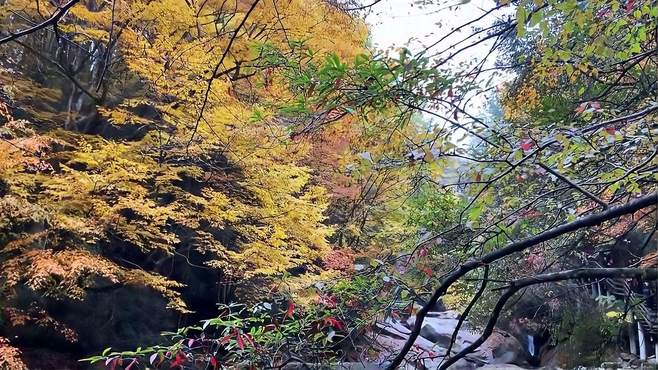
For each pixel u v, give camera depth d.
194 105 4.54
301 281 5.41
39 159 4.69
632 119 1.76
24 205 4.59
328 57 1.48
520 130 1.87
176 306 5.70
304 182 5.61
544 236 1.30
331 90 1.52
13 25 5.78
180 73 4.56
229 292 7.29
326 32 3.91
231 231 6.65
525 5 1.62
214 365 1.67
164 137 5.27
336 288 1.92
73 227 4.63
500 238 2.01
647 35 2.21
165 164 5.14
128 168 4.91
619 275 1.19
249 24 3.78
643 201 1.18
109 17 4.79
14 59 6.08
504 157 1.73
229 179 5.70
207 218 5.45
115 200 5.29
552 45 2.26
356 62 1.48
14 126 4.75
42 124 5.96
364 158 1.90
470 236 2.19
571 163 1.71
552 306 6.31
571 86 3.51
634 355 5.38
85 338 6.65
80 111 6.35
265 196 5.57
